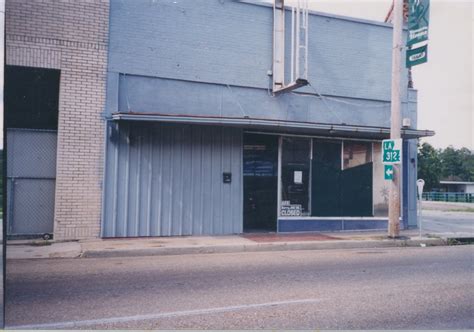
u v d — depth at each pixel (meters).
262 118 12.91
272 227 13.40
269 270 8.22
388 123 15.19
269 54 13.56
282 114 13.66
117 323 5.05
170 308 5.67
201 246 10.38
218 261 9.12
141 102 11.98
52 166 11.41
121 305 5.76
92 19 11.41
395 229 12.67
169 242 10.91
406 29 15.63
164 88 12.23
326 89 14.34
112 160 11.55
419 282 7.48
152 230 11.91
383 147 12.81
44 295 6.18
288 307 5.80
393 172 12.75
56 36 11.02
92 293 6.32
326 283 7.24
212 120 11.45
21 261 8.78
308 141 13.99
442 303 6.15
